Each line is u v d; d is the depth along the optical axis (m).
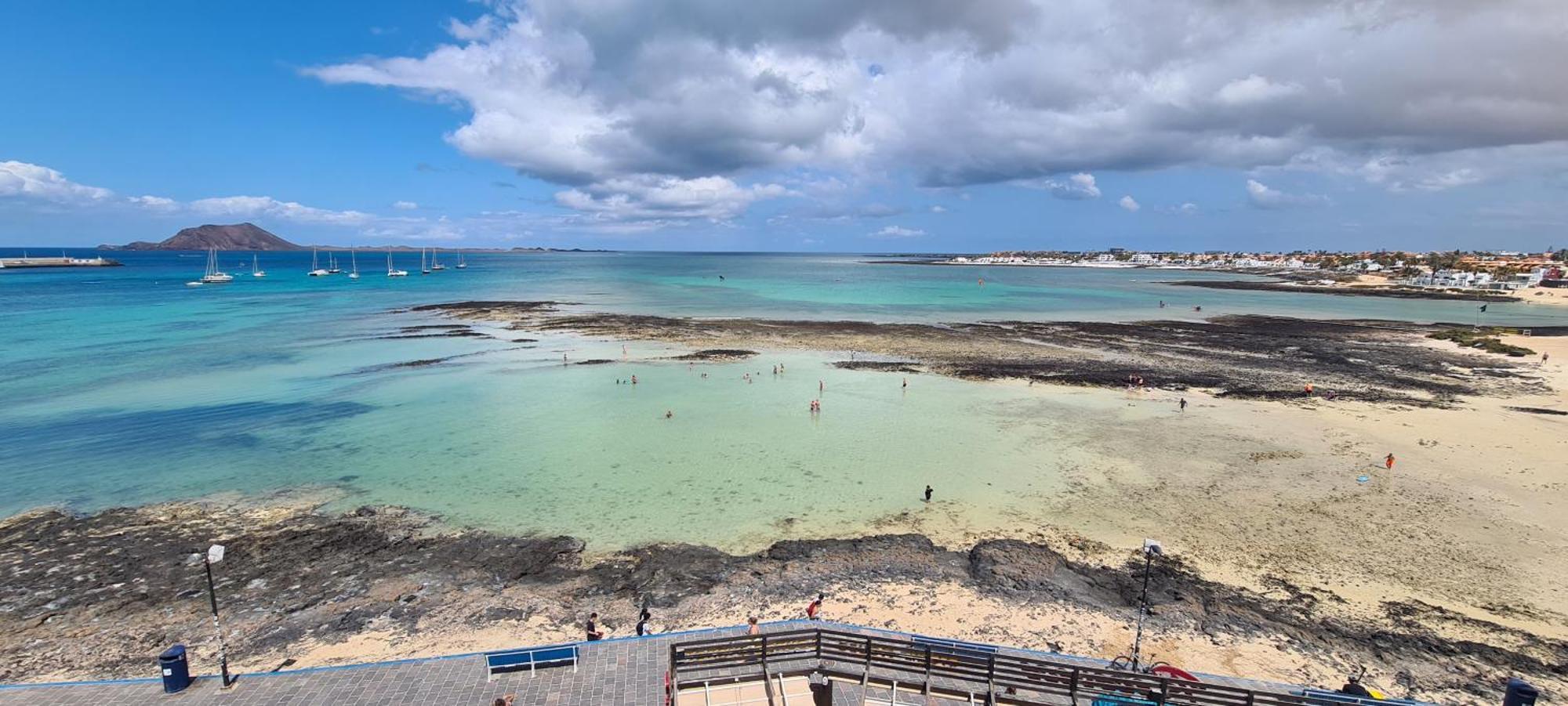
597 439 33.50
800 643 15.80
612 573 21.30
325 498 26.66
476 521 24.75
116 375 46.22
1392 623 18.48
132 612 19.02
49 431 34.12
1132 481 28.44
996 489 27.62
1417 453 31.80
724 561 21.98
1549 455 31.45
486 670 15.80
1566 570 21.25
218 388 42.97
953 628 18.22
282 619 18.75
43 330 65.69
